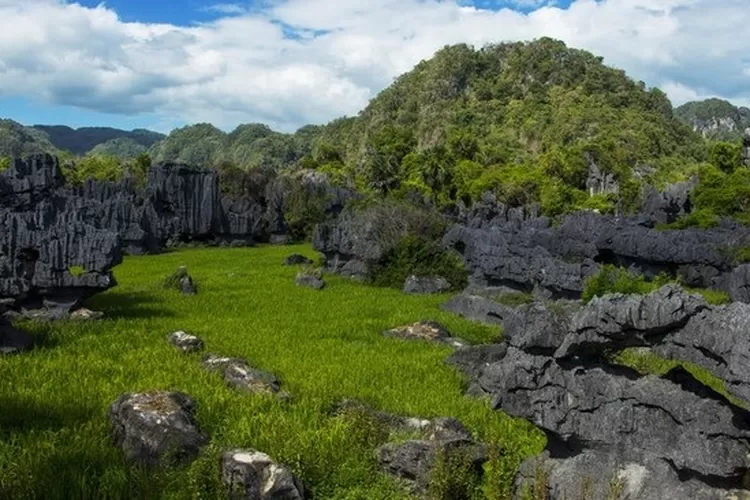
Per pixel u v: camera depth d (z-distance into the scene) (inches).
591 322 370.6
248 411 535.5
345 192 2915.8
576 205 3329.2
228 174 2938.0
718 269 1381.6
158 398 507.2
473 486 423.2
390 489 438.0
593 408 377.7
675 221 2034.9
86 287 903.1
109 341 765.9
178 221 2365.9
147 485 410.0
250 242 2498.8
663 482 348.2
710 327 335.6
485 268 1268.5
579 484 374.9
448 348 821.2
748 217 2006.6
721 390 570.9
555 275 1138.0
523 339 398.6
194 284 1219.9
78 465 434.9
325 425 520.4
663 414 355.6
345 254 1508.4
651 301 354.0
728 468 325.7
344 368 692.7
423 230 1537.9
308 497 426.9
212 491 414.9
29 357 685.9
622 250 1433.3
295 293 1202.0
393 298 1196.5
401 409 572.1
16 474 409.7
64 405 537.6
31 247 911.0
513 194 3440.0
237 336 816.3
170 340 765.3
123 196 2237.9
